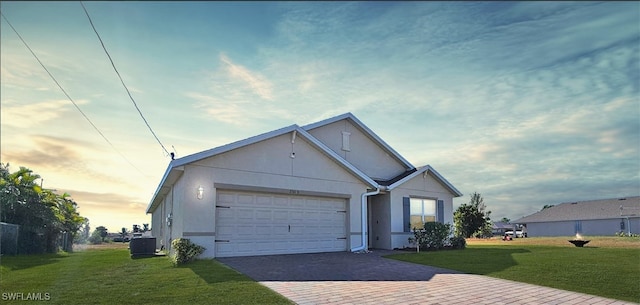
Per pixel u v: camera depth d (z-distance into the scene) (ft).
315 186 52.65
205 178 43.96
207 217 43.50
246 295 25.30
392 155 71.72
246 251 46.21
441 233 58.13
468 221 115.65
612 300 25.88
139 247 51.34
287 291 26.86
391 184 61.46
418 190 65.98
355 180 57.21
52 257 52.49
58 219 70.03
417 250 56.90
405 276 33.40
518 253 48.73
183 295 25.22
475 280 31.91
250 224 46.98
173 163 41.86
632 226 139.33
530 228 167.63
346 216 55.93
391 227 60.95
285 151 50.52
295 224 50.70
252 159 47.57
